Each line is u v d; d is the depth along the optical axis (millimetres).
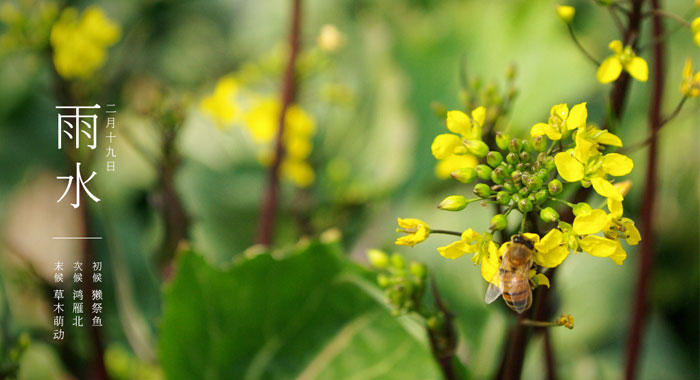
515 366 381
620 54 369
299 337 435
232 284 425
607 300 537
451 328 381
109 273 559
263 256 421
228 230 581
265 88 585
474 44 589
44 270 669
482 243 355
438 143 363
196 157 602
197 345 432
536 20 569
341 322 431
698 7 377
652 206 442
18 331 520
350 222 585
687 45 601
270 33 727
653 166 438
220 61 722
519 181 356
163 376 434
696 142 576
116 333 550
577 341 523
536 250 355
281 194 581
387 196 583
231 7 756
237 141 617
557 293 422
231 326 431
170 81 710
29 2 490
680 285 561
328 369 431
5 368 425
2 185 682
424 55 607
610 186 350
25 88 665
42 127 688
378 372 429
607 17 611
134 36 714
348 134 612
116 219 572
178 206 470
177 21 746
